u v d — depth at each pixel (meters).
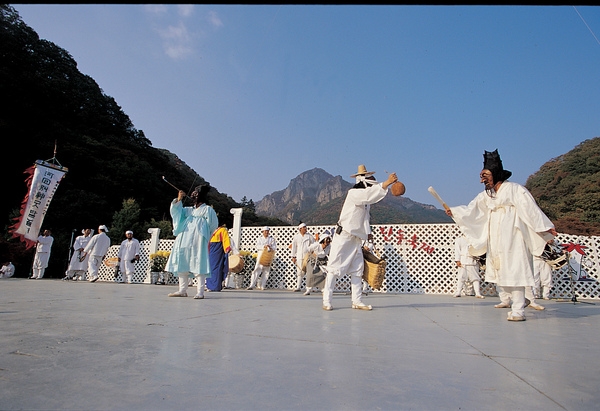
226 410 1.28
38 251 14.09
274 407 1.31
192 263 5.75
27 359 1.86
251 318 3.57
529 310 5.19
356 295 4.89
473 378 1.72
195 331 2.76
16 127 30.28
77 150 34.44
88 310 3.78
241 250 11.84
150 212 35.84
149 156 47.25
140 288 8.49
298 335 2.72
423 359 2.08
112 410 1.25
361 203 4.76
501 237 4.14
